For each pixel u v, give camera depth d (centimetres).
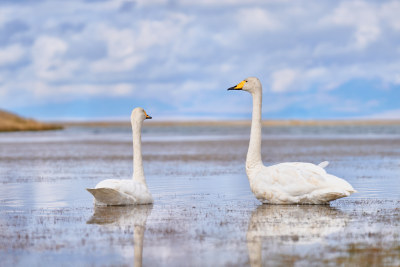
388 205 1734
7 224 1464
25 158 3994
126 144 6169
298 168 1775
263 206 1747
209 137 8412
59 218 1551
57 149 5191
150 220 1508
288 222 1454
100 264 1059
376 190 2080
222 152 4469
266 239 1247
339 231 1328
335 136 8706
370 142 6203
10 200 1903
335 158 3706
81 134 11112
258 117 1934
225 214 1594
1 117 15100
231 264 1044
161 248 1174
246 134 10231
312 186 1720
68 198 1948
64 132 13225
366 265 1024
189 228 1386
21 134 11175
